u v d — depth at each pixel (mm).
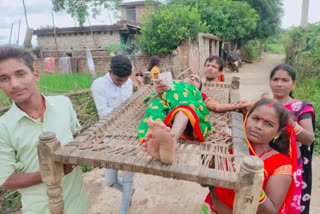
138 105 2406
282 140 1686
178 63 10375
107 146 1527
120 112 2180
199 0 14148
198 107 1847
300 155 1962
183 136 1729
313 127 1960
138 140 1652
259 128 1402
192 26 10320
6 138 1379
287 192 1396
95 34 16031
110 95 2627
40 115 1500
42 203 1529
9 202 3012
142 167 1267
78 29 15836
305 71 7840
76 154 1350
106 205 3096
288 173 1354
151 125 1179
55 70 14070
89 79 8805
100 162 1320
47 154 1354
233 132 1673
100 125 1857
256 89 9539
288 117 1437
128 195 2500
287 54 11992
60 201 1452
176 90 1980
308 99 5945
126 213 2551
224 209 1549
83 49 16453
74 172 1681
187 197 3203
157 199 3174
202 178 1170
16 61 1268
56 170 1392
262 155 1475
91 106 4555
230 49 18828
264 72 14969
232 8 14133
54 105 1553
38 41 17203
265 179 1378
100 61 12617
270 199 1296
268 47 35875
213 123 2043
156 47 10234
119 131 1830
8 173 1379
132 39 16734
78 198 1706
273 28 20141
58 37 16750
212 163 1494
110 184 2707
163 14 10219
